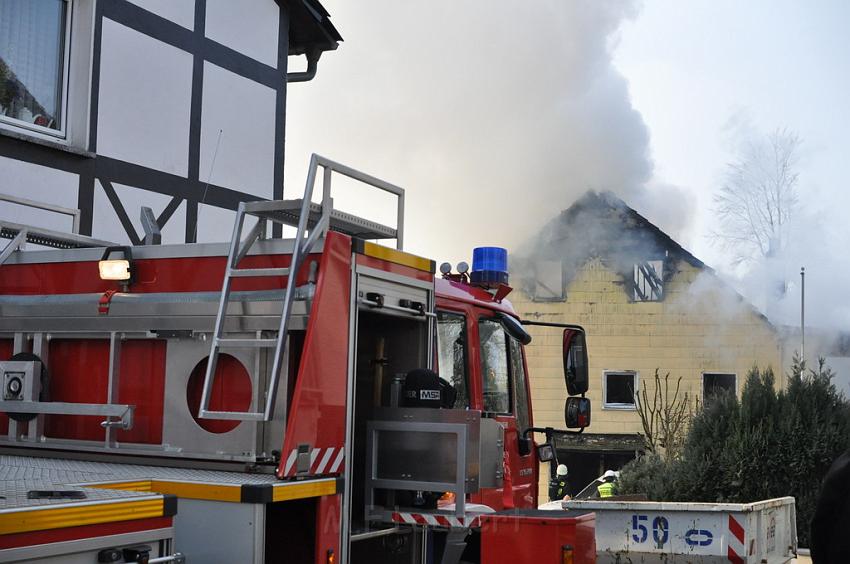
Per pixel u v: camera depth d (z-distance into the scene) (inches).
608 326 1296.8
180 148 462.9
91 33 414.9
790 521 332.8
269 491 159.6
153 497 138.9
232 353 178.7
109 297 192.9
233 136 495.8
